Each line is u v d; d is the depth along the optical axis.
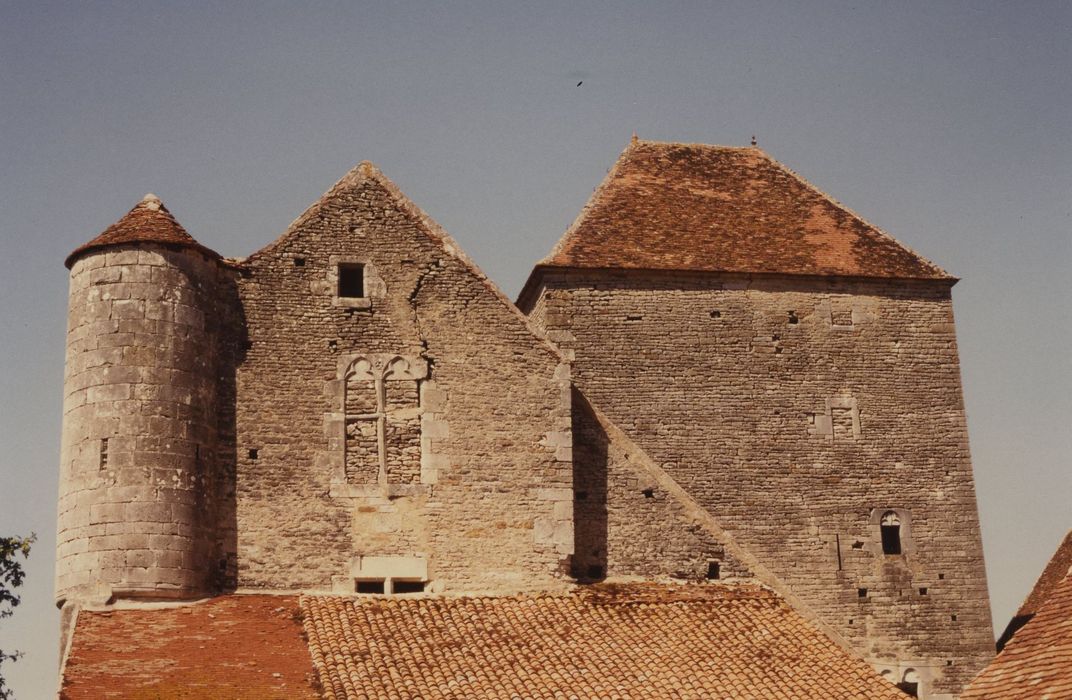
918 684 34.78
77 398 27.66
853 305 36.88
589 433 30.03
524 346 29.80
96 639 25.14
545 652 25.70
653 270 35.91
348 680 23.91
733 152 39.78
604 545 29.39
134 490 26.91
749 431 35.59
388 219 30.16
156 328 27.81
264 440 28.53
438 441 29.03
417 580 28.31
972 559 35.75
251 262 29.44
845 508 35.56
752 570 29.48
